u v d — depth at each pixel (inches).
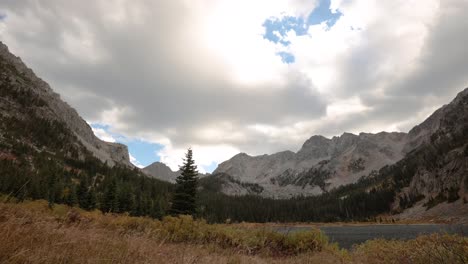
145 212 2940.5
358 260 405.1
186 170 1825.8
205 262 251.6
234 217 5792.3
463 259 261.1
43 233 193.8
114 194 2635.3
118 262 175.8
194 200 1795.0
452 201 5187.0
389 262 370.0
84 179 2768.2
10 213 195.2
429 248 325.7
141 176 7509.8
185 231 480.7
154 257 221.0
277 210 7770.7
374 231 2930.6
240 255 336.8
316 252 472.7
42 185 1465.3
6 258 137.1
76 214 348.5
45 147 7445.9
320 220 7066.9
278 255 448.5
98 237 224.7
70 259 158.7
